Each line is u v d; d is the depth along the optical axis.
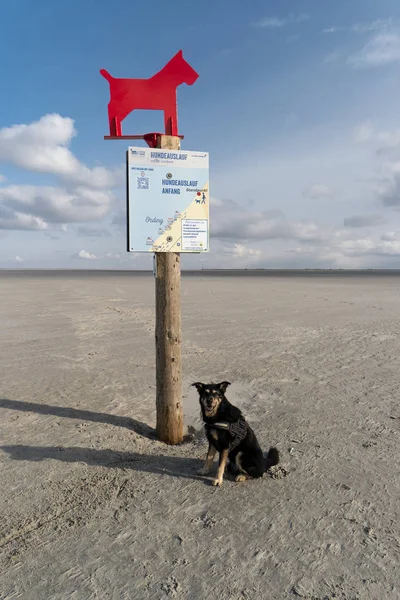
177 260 5.71
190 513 4.01
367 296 27.89
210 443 4.71
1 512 4.05
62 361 10.20
